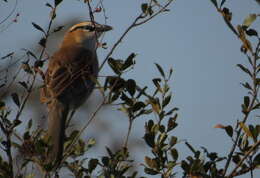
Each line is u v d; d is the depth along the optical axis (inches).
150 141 337.4
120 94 354.3
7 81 373.1
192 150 336.2
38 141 349.1
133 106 349.7
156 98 353.7
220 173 333.4
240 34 342.3
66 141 406.6
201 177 321.7
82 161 372.8
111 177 345.4
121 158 347.9
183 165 323.6
